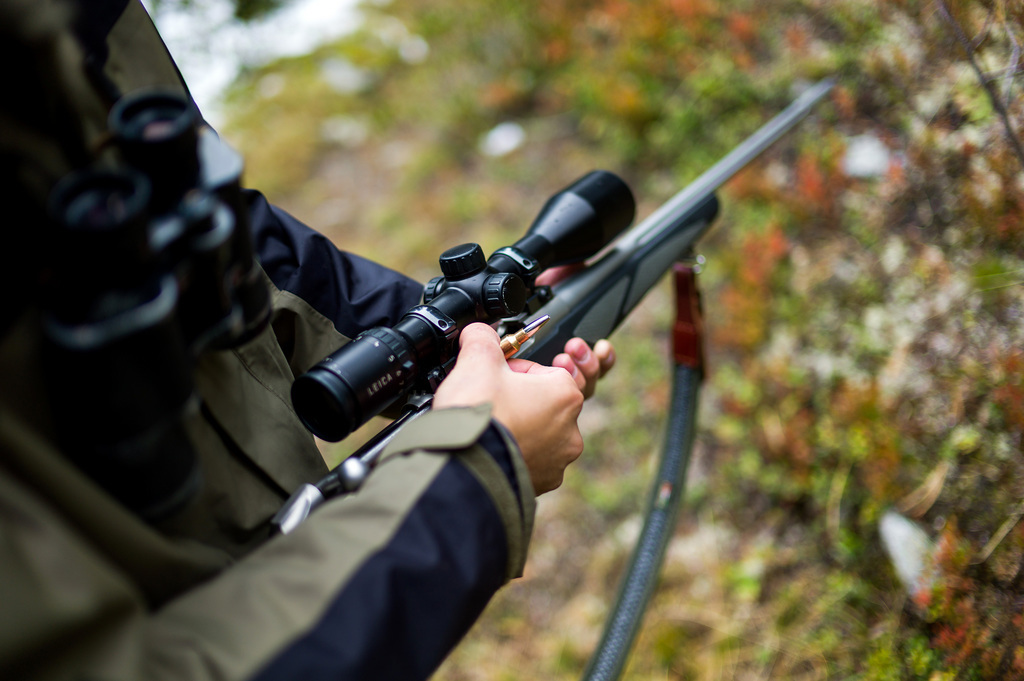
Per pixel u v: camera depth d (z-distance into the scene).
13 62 0.55
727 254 2.65
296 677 0.54
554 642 2.15
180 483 0.59
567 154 3.70
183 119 0.54
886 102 2.23
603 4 3.63
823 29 2.58
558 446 0.84
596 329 1.36
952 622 1.41
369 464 0.84
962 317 1.75
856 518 1.91
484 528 0.69
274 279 1.04
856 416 1.91
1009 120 1.51
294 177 4.61
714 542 2.18
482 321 1.08
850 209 2.27
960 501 1.58
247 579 0.61
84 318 0.50
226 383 0.80
